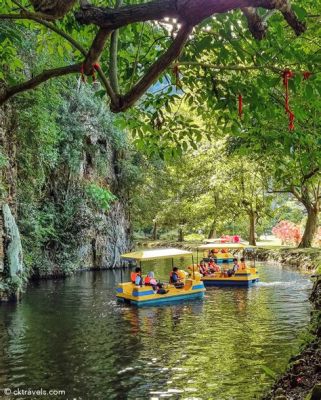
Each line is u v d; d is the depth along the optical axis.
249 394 8.95
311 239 33.75
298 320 15.16
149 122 6.11
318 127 6.61
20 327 14.93
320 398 5.91
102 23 3.19
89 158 30.78
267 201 38.22
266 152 7.36
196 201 43.69
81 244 29.19
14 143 21.14
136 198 36.28
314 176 8.66
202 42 5.01
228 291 22.36
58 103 23.41
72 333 14.14
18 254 19.70
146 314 17.11
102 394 9.24
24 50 18.22
